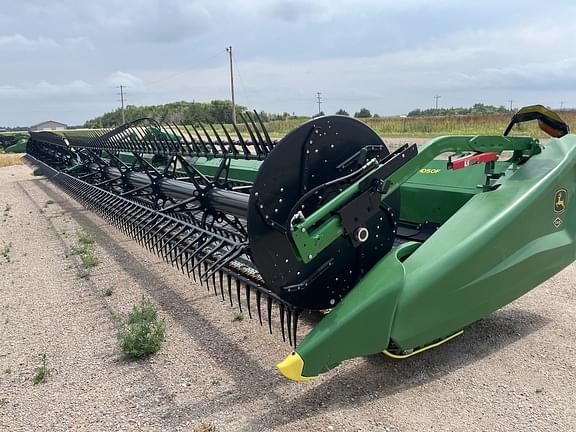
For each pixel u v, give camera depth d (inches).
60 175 441.1
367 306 122.3
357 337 122.4
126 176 297.7
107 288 219.9
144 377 144.2
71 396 135.9
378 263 133.6
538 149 159.2
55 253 282.8
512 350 152.6
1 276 244.5
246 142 177.9
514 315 177.2
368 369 143.6
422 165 133.3
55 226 354.9
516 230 141.6
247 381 139.7
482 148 146.0
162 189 233.9
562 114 1211.9
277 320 176.9
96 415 126.8
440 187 175.8
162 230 200.7
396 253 134.3
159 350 159.9
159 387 138.5
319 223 124.0
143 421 123.5
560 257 156.2
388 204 143.2
